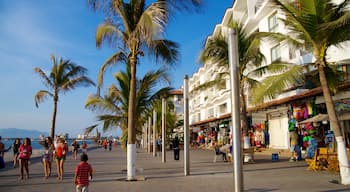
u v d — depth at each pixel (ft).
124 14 38.99
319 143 58.70
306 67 37.01
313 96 53.31
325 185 30.86
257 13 90.53
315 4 31.83
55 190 31.01
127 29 39.42
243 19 116.98
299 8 33.88
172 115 122.83
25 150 40.19
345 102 49.01
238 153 22.57
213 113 159.12
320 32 32.35
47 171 40.27
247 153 55.16
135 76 39.63
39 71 71.87
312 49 37.47
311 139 54.54
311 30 33.01
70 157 83.41
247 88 57.21
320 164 43.14
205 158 71.10
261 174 39.96
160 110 86.63
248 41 52.85
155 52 41.52
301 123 55.57
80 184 24.25
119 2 37.65
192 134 169.68
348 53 56.80
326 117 47.83
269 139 84.12
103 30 38.29
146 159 71.31
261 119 81.92
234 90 23.20
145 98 52.95
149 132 104.27
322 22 32.50
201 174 41.37
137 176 39.37
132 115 38.50
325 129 59.00
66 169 51.60
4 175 43.70
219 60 55.06
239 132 22.74
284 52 77.25
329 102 33.40
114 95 55.77
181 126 163.43
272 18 85.92
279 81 34.83
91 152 110.93
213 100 148.87
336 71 39.37
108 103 56.90
